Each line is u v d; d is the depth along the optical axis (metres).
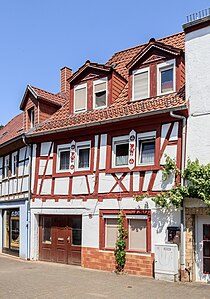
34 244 16.84
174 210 12.27
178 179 12.26
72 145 15.55
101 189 14.39
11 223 19.42
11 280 11.95
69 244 15.63
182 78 13.52
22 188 17.80
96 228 14.39
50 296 9.68
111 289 10.50
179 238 11.98
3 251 19.91
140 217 13.16
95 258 14.28
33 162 17.09
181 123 12.55
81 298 9.47
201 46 12.43
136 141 13.62
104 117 14.38
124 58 18.53
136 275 12.91
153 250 12.66
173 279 11.68
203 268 11.74
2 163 20.94
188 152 12.16
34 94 17.83
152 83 14.14
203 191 11.37
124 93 15.50
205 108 12.04
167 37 16.86
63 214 15.60
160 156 12.86
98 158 14.64
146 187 13.09
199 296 9.61
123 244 13.41
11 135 20.94
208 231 11.82
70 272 13.53
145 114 12.95
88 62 16.27
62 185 15.78
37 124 17.55
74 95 16.78
